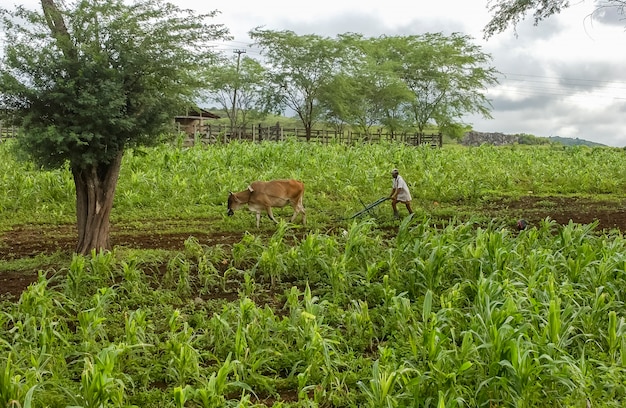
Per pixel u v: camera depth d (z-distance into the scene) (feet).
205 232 40.37
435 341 17.99
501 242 26.45
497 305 21.25
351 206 48.52
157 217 44.91
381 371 17.87
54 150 30.55
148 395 18.03
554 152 97.60
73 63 29.60
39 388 17.10
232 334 21.33
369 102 144.87
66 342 19.74
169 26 31.12
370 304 25.75
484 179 62.59
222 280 28.19
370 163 67.56
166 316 23.79
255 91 132.87
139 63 30.32
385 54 156.15
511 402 16.65
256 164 65.92
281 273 29.73
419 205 50.08
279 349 20.89
